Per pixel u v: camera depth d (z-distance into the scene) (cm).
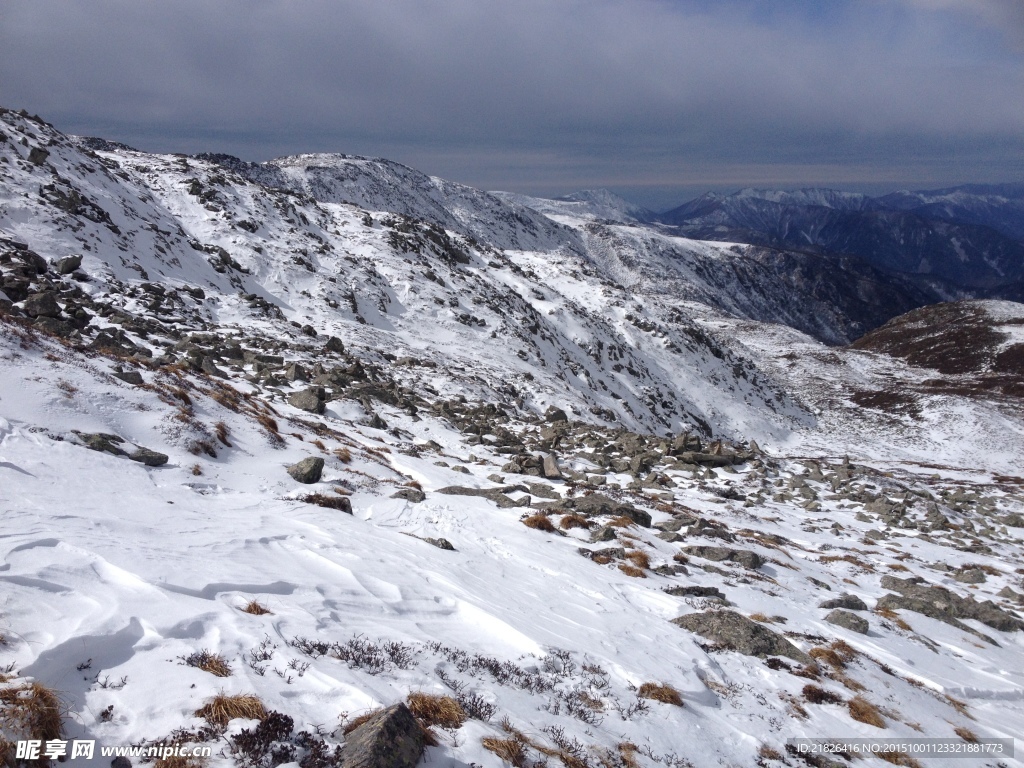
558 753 640
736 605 1451
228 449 1734
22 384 1416
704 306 19662
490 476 2341
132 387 1725
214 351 3309
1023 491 4866
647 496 2628
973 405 8669
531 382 5912
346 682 612
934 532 3164
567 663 888
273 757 485
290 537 1099
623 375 8269
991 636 1778
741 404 8912
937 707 1192
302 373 3356
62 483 1055
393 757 495
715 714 911
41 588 624
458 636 880
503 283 8956
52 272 3609
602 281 11788
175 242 5359
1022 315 13375
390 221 9144
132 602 647
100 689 519
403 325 6278
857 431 8675
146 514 1026
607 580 1390
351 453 2175
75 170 5250
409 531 1494
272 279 5788
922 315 14988
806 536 2678
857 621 1509
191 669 569
